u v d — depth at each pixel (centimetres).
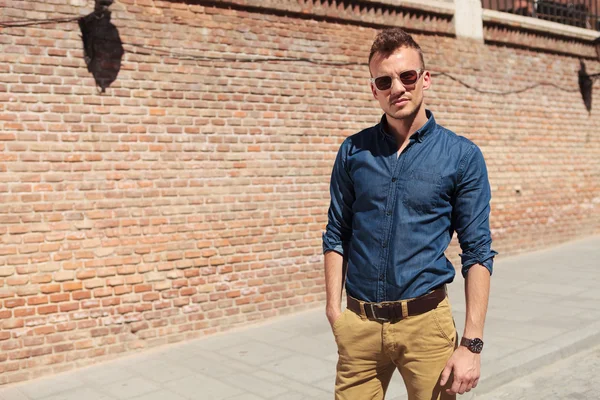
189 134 633
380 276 249
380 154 254
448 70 905
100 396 495
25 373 539
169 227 620
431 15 877
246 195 675
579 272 878
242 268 672
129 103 596
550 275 866
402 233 246
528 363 529
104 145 581
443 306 249
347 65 766
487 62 956
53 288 554
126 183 594
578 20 1109
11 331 534
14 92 538
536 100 1034
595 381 505
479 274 239
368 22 787
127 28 595
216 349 602
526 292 779
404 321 247
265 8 689
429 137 250
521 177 1008
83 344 569
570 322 639
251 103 679
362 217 256
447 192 246
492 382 497
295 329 658
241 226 671
